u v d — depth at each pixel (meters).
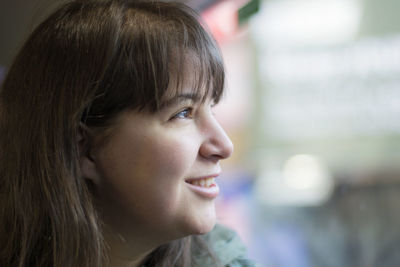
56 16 0.75
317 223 2.11
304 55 2.53
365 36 2.45
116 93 0.67
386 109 2.45
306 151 2.50
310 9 2.48
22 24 1.48
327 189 2.25
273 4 2.50
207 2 0.98
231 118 2.52
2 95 0.78
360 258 1.96
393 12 2.39
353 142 2.48
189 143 0.67
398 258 1.91
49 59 0.72
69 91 0.69
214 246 0.86
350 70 2.49
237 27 1.02
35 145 0.71
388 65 2.43
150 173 0.67
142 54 0.66
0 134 0.77
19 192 0.73
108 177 0.70
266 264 2.00
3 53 1.49
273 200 2.24
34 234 0.73
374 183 2.19
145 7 0.72
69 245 0.69
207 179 0.71
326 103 2.53
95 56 0.68
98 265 0.69
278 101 2.59
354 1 2.44
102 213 0.73
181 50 0.67
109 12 0.70
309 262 2.02
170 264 0.81
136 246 0.74
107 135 0.68
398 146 2.40
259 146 2.52
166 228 0.69
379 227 2.02
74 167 0.69
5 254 0.76
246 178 2.36
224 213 2.17
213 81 0.71
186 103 0.68
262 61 2.53
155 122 0.67
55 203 0.69
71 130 0.68
